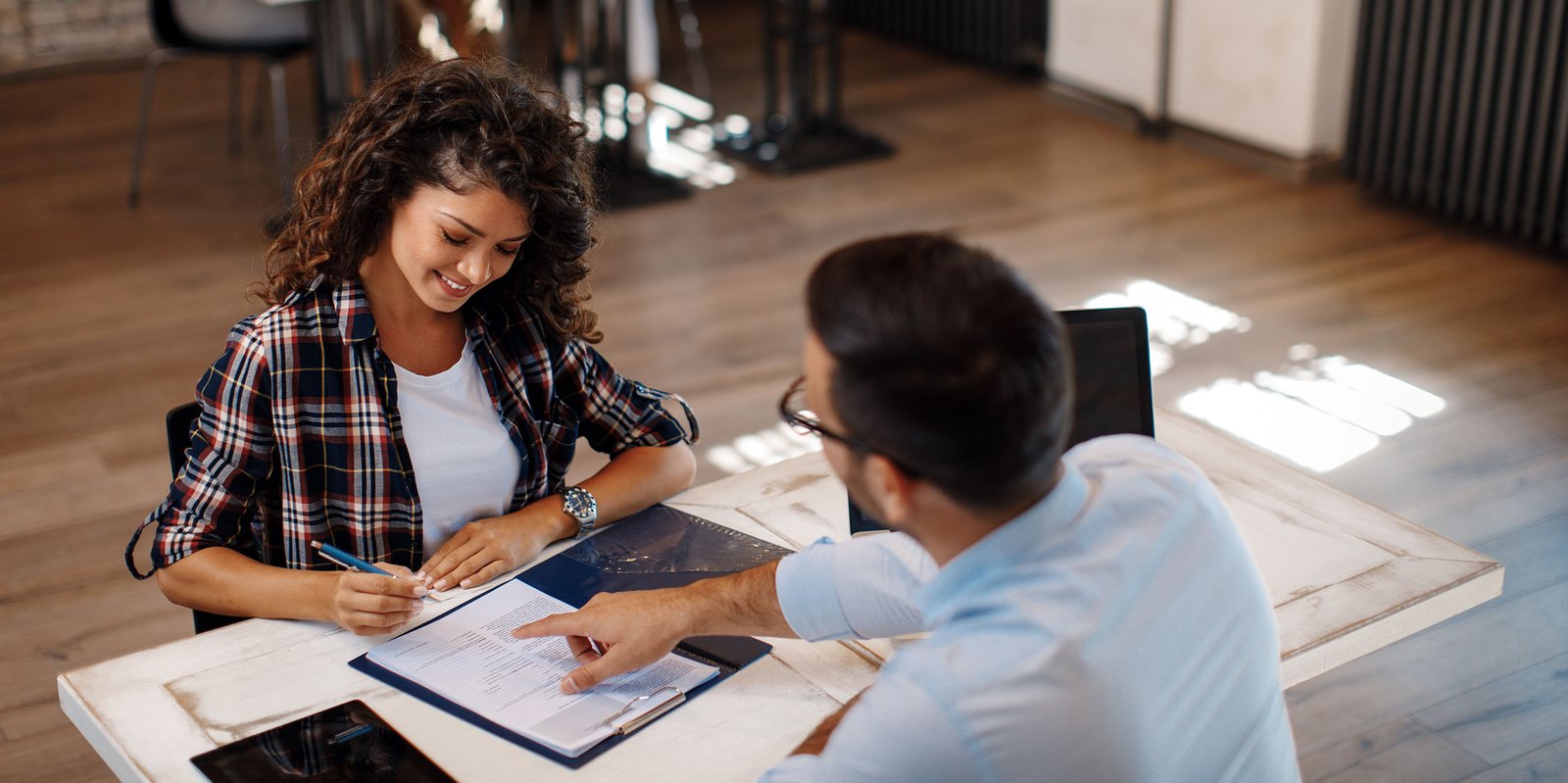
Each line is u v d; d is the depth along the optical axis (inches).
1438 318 148.3
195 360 145.5
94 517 117.2
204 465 59.7
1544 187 163.9
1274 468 68.1
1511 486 115.7
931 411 33.9
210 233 178.9
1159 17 208.1
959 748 35.2
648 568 60.2
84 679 53.1
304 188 58.5
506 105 56.7
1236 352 142.2
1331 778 85.4
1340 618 55.1
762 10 291.1
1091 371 60.0
